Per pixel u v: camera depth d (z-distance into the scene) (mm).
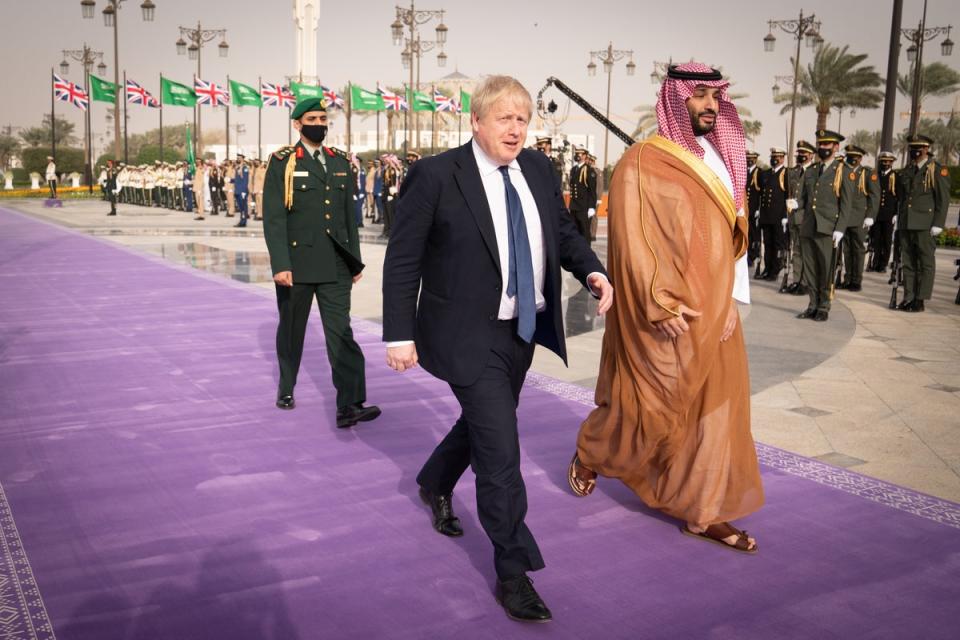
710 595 2967
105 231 21438
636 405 3322
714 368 3209
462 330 2916
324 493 3877
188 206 33438
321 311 4977
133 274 11969
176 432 4758
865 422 5148
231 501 3771
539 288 3051
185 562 3180
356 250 5020
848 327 8516
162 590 2963
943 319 9062
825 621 2795
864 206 11297
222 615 2799
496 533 2848
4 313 8625
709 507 3256
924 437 4848
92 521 3541
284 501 3779
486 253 2898
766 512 3709
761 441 4750
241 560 3201
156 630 2701
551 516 3645
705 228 3145
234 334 7613
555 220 3043
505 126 2795
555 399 5512
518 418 5082
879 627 2758
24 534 3408
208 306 9180
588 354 7012
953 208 38469
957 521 3631
